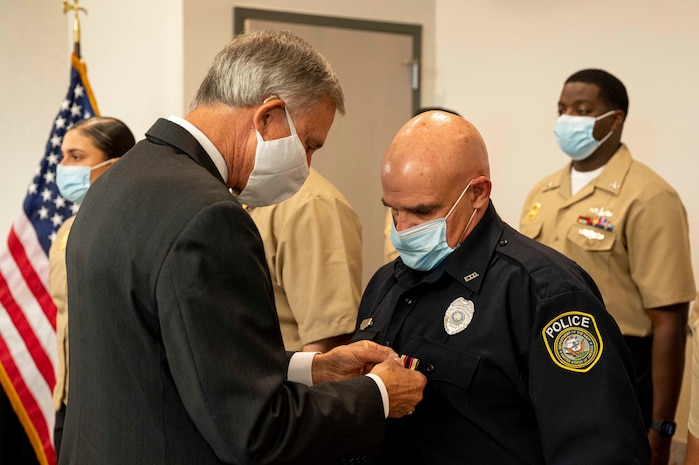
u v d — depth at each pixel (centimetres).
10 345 348
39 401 350
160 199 138
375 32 443
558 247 292
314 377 165
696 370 156
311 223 247
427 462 158
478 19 445
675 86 367
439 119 164
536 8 420
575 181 304
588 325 150
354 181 438
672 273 271
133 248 136
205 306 130
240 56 153
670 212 275
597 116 291
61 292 297
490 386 154
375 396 146
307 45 159
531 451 154
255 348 134
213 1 394
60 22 534
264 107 151
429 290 167
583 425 146
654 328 279
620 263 280
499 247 163
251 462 129
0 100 522
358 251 258
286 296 255
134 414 137
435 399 158
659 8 372
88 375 144
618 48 388
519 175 433
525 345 153
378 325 173
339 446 141
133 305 135
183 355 130
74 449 149
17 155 527
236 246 134
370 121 443
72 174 304
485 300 158
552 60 415
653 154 376
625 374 150
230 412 130
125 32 455
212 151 152
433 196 159
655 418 276
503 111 438
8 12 521
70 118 393
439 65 464
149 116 428
